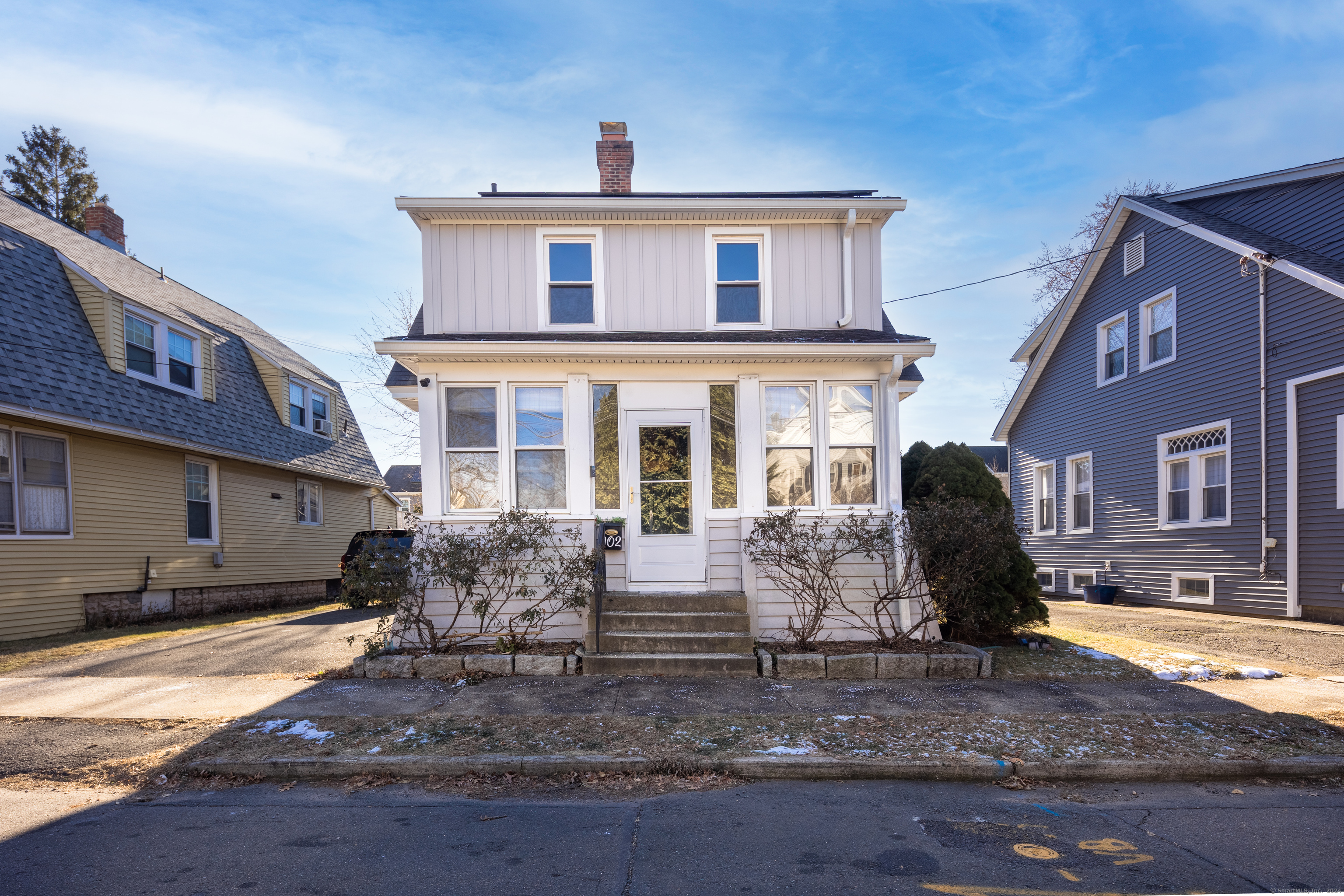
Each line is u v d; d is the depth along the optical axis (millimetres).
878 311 10562
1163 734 6129
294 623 13188
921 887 3727
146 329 14469
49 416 11117
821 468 9742
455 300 10219
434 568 8352
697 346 9156
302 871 3906
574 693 7305
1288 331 12219
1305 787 5336
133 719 6516
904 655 8133
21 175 33250
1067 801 5023
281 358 19828
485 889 3705
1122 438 16484
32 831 4445
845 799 5020
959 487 9656
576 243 10492
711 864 3986
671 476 9664
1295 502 12102
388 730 6164
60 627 11828
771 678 7945
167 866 3965
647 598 9062
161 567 14094
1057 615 13953
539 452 9633
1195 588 14344
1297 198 13359
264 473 17766
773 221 10547
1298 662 8961
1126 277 16391
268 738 5988
